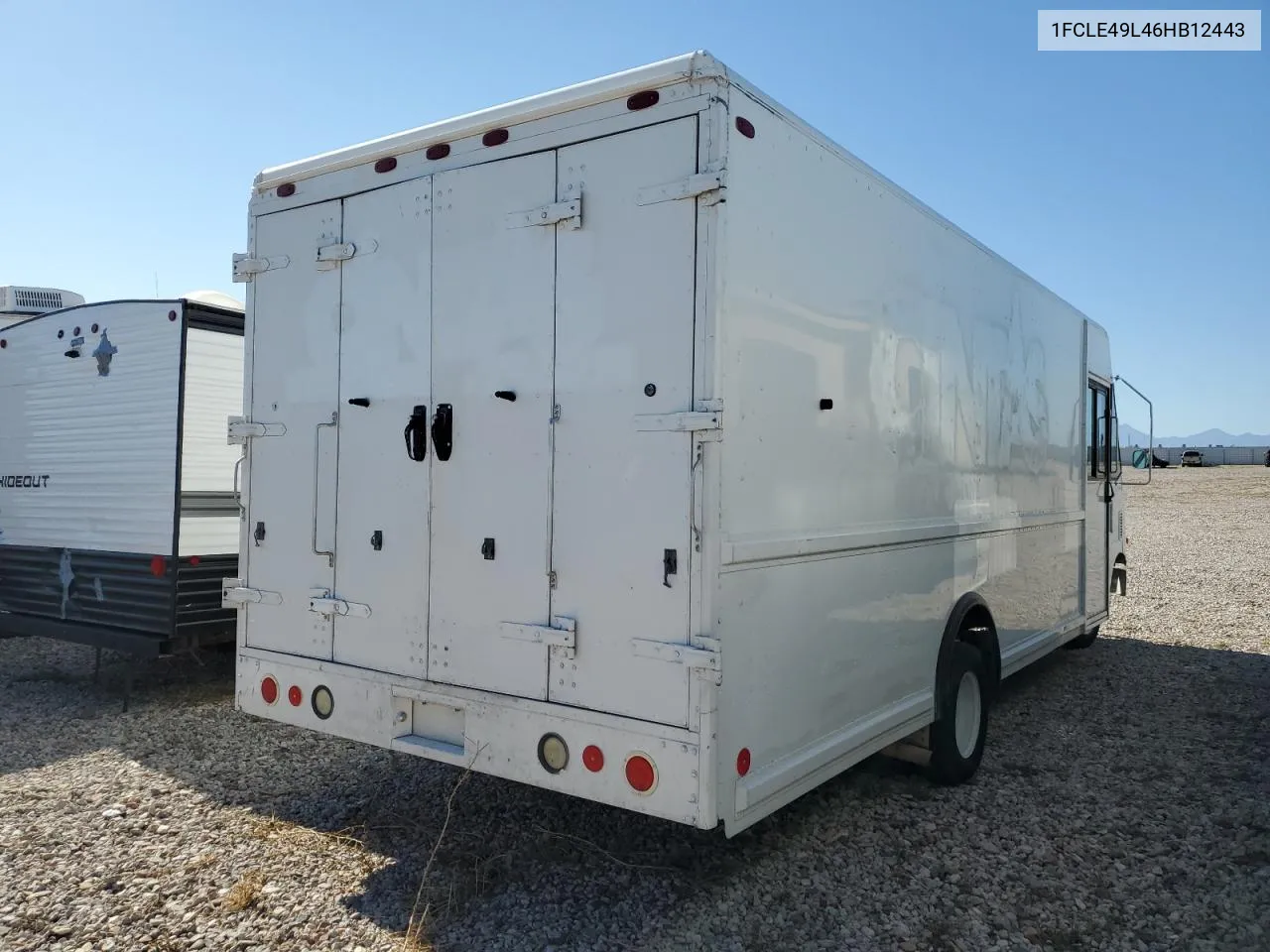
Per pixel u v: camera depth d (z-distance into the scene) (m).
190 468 6.51
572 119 3.49
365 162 4.15
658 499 3.21
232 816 4.52
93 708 6.66
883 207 4.29
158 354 6.60
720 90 3.15
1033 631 6.50
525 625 3.54
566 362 3.48
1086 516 7.81
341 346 4.21
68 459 7.23
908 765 5.28
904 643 4.48
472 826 4.36
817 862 3.99
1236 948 3.33
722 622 3.13
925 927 3.45
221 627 6.71
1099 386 8.28
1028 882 3.83
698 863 3.96
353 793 4.82
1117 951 3.31
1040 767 5.35
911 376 4.54
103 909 3.58
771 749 3.41
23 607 7.61
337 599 4.17
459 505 3.77
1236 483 39.72
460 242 3.81
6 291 9.52
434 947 3.28
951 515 5.02
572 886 3.75
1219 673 7.85
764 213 3.36
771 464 3.39
